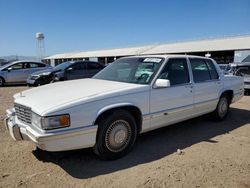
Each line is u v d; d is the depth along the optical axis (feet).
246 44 105.50
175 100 15.99
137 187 10.84
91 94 12.67
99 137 12.73
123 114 13.38
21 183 11.10
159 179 11.47
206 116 21.66
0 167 12.48
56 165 12.76
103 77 17.21
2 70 50.52
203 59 19.25
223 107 21.08
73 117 11.62
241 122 21.06
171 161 13.32
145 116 14.37
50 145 11.20
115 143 13.34
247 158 13.78
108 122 12.86
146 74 15.35
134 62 16.97
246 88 35.76
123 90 13.43
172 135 17.49
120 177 11.66
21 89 44.34
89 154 14.02
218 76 20.18
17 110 13.14
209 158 13.71
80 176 11.73
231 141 16.44
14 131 12.73
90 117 12.12
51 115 11.13
